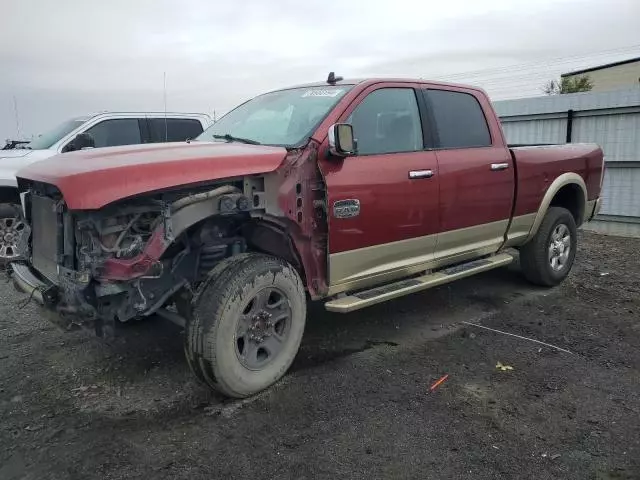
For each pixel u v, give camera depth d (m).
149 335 4.79
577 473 2.87
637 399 3.66
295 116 4.33
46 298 3.49
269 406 3.56
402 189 4.39
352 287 4.32
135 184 3.17
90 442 3.15
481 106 5.34
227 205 3.51
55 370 4.12
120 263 3.19
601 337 4.79
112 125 8.63
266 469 2.89
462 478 2.82
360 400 3.64
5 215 7.55
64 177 3.18
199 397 3.70
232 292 3.46
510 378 3.98
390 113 4.51
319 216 3.98
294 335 3.90
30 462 2.96
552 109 11.52
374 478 2.82
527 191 5.65
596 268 7.35
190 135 9.40
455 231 4.95
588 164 6.56
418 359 4.32
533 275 6.18
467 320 5.25
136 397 3.70
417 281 4.75
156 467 2.91
